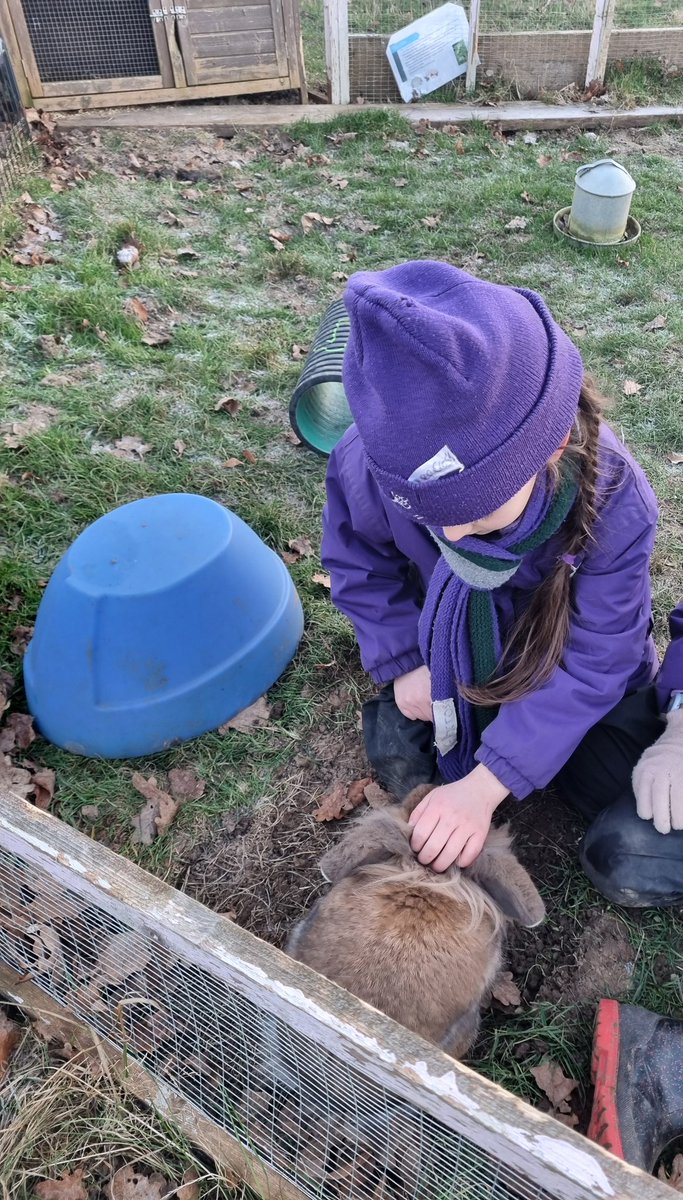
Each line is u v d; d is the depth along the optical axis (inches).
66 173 249.4
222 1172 73.4
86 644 105.9
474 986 73.7
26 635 123.8
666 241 233.8
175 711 109.7
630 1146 75.5
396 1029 56.4
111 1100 77.3
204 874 101.3
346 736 114.7
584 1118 82.4
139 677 107.0
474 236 233.6
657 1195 47.7
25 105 279.3
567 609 81.9
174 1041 76.0
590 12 317.7
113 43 277.1
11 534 138.1
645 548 81.7
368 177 263.3
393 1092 57.8
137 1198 75.2
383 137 285.3
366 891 76.1
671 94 319.9
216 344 185.5
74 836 70.4
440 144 284.0
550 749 84.5
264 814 106.7
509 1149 51.6
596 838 91.2
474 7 291.9
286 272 213.3
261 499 148.7
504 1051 86.0
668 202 253.3
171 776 109.7
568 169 272.2
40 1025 84.0
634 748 95.7
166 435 159.8
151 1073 77.0
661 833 85.9
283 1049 66.2
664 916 96.5
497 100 310.7
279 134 284.2
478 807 82.9
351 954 71.7
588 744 98.3
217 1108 74.2
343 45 293.6
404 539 91.8
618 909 97.0
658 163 279.0
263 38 287.6
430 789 89.1
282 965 60.5
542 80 314.0
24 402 164.1
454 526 63.7
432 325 55.8
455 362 56.2
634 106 308.7
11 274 197.3
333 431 162.7
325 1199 68.8
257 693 116.8
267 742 113.3
